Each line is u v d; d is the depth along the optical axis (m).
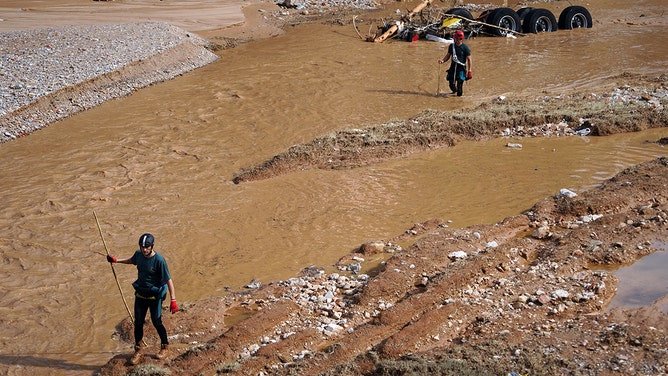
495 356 7.45
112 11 30.56
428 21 26.55
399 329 8.37
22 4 31.31
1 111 16.98
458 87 18.23
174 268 10.10
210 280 9.75
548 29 26.81
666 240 10.09
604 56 22.30
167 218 11.70
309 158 13.91
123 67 20.97
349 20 31.17
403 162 13.96
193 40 25.84
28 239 11.05
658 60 21.47
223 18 30.56
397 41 26.12
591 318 8.21
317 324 8.53
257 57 24.23
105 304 9.25
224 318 8.87
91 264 10.27
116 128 16.62
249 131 16.05
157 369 7.61
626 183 12.00
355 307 8.91
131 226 11.44
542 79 19.77
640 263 9.62
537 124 15.84
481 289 9.11
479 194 12.33
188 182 13.22
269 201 12.25
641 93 17.58
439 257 9.84
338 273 9.80
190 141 15.51
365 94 18.78
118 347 8.35
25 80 19.14
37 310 9.11
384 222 11.34
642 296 8.79
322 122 16.45
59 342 8.45
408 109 17.30
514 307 8.63
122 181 13.33
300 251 10.46
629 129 15.32
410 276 9.41
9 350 8.28
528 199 12.02
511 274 9.51
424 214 11.60
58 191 12.91
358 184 12.86
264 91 19.47
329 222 11.37
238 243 10.78
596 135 15.20
